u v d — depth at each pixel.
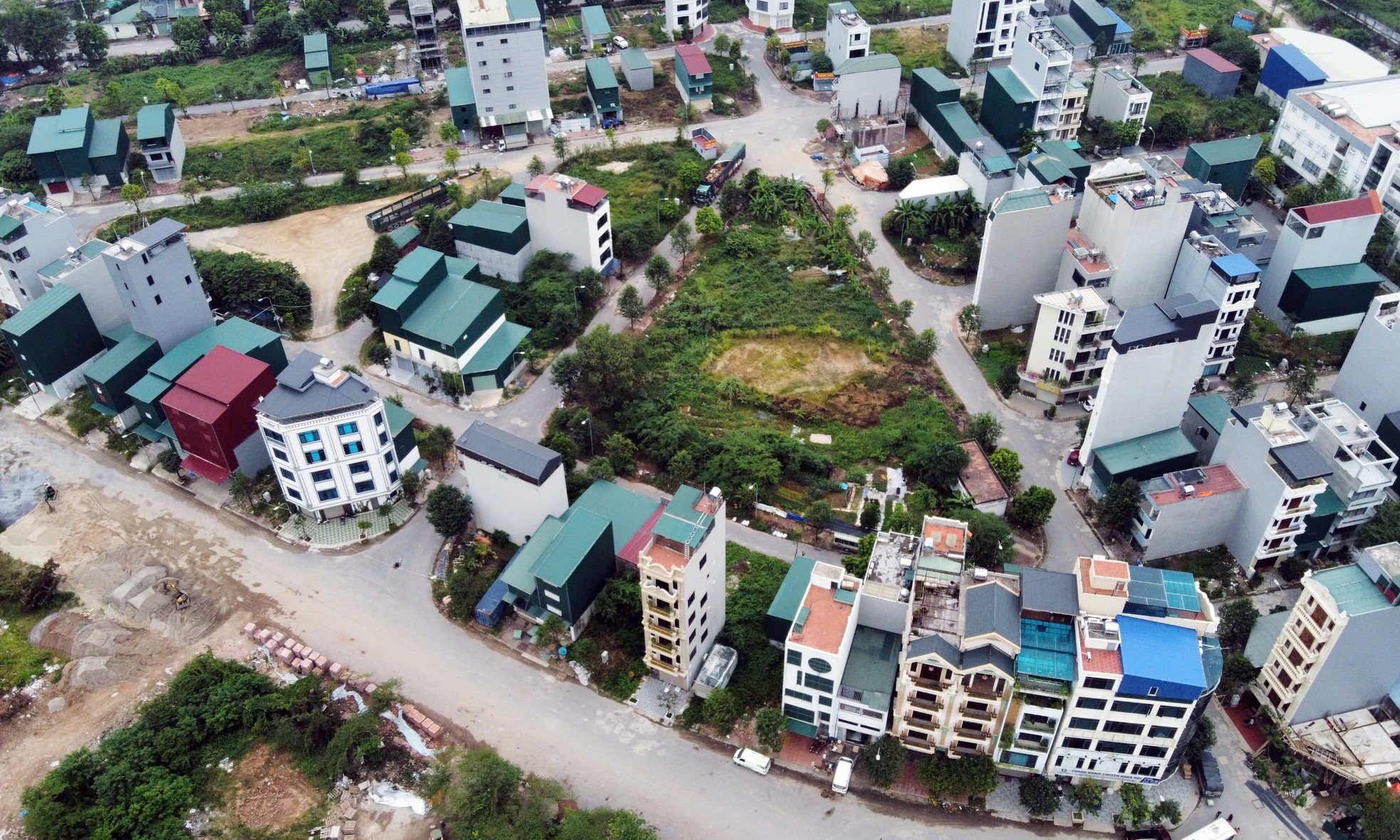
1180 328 128.38
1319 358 160.75
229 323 151.50
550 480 125.31
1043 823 104.06
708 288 178.88
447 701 115.12
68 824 101.19
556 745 110.88
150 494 141.50
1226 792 106.50
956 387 158.38
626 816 99.50
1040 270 163.38
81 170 197.25
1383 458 135.25
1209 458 138.38
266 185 197.75
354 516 137.25
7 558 131.25
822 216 195.75
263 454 143.62
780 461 142.50
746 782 107.56
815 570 110.88
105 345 159.75
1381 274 176.00
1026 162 179.38
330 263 183.50
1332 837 102.81
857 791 106.81
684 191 199.75
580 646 119.00
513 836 99.88
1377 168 181.12
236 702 112.50
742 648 119.38
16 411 155.50
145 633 122.06
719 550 113.19
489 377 155.75
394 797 105.62
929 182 196.25
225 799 105.56
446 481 142.62
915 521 130.12
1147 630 99.81
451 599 125.69
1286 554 127.38
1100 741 101.94
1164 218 149.75
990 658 99.62
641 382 153.25
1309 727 109.56
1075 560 131.12
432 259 161.75
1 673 118.06
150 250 141.38
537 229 177.25
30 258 161.75
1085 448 140.25
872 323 170.12
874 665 107.69
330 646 120.88
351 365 162.25
